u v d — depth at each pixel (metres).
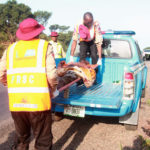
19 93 2.47
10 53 2.57
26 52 2.49
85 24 5.29
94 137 4.01
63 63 4.62
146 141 3.67
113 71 5.59
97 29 5.30
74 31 5.41
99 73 5.64
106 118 5.10
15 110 2.50
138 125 4.63
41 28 2.60
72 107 3.86
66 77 4.01
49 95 2.50
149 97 7.19
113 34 5.69
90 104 3.61
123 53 5.52
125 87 3.74
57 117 4.78
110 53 5.61
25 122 2.61
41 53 2.45
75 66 4.32
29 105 2.42
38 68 2.43
